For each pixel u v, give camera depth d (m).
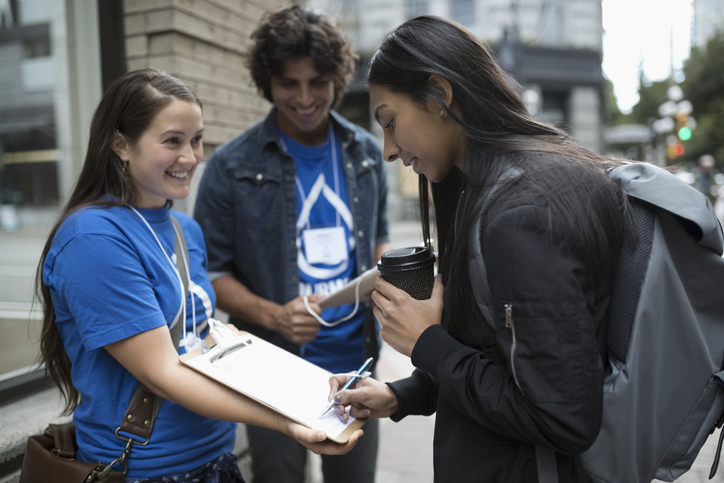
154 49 2.63
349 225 2.10
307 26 1.85
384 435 3.35
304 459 1.99
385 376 4.26
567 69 16.41
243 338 1.36
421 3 15.22
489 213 0.96
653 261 0.98
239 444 2.52
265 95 2.08
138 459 1.24
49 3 5.22
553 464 0.98
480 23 15.34
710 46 29.00
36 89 10.56
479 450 1.06
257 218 1.98
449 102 1.06
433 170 1.14
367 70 1.14
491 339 1.03
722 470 2.65
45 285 1.28
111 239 1.18
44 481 1.23
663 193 0.99
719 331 1.06
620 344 0.99
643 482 1.03
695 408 1.04
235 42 3.06
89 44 2.79
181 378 1.16
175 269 1.36
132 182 1.32
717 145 29.64
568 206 0.90
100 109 1.31
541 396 0.87
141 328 1.15
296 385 1.25
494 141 1.03
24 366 2.36
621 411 0.96
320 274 2.03
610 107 47.59
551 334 0.86
